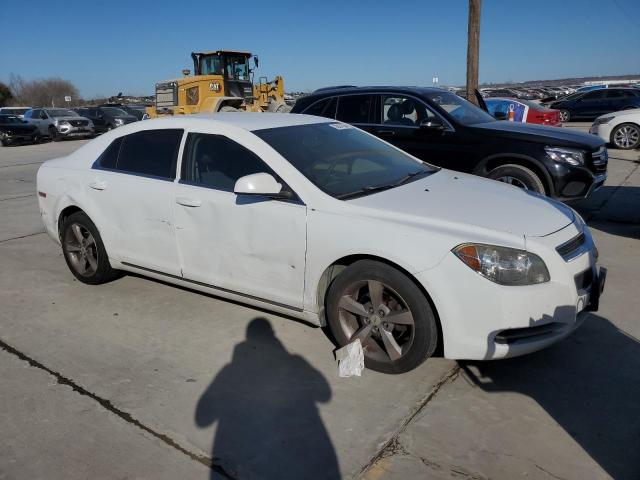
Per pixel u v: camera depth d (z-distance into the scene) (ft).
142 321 13.98
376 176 13.09
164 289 16.10
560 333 10.23
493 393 10.48
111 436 9.46
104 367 11.76
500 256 9.93
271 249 11.98
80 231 16.06
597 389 10.55
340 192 11.84
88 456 8.97
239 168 12.71
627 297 14.64
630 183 30.91
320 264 11.34
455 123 22.39
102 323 13.92
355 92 24.94
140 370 11.60
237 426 9.68
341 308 11.44
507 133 21.49
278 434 9.44
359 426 9.61
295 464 8.71
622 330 12.84
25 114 83.56
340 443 9.18
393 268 10.56
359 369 11.21
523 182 21.18
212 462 8.79
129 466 8.73
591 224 22.24
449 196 12.07
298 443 9.20
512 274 9.89
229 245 12.61
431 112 22.93
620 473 8.34
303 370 11.48
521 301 9.78
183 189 13.30
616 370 11.19
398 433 9.38
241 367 11.65
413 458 8.77
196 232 13.12
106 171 15.19
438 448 8.99
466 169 22.07
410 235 10.36
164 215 13.66
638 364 11.39
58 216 16.38
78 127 77.71
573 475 8.33
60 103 265.95
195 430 9.59
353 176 12.73
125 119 83.71
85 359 12.11
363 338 11.27
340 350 11.58
